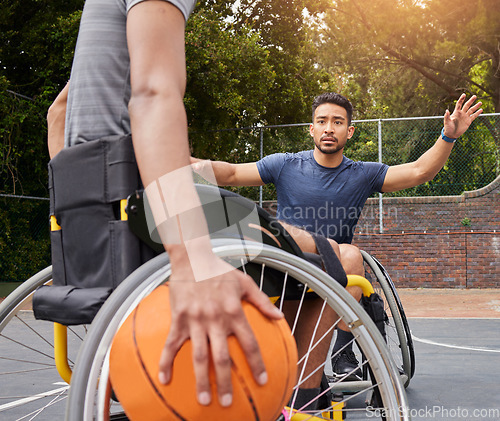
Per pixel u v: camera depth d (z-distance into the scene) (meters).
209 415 0.92
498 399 3.20
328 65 17.00
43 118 11.13
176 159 0.92
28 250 10.83
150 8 0.98
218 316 0.89
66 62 11.66
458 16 15.16
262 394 0.95
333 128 2.77
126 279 1.10
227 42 13.05
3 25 12.00
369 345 1.39
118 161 1.18
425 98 16.61
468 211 11.59
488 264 11.52
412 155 11.05
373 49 16.12
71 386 1.04
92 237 1.22
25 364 4.23
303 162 2.86
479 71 17.30
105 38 1.28
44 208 11.17
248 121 14.69
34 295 1.31
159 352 0.95
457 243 11.60
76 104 1.29
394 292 3.24
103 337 1.05
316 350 1.61
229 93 12.78
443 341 5.55
